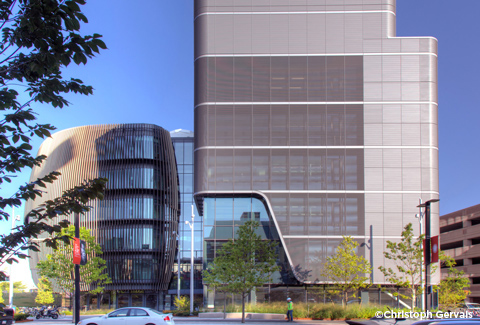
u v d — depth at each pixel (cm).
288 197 4044
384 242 3941
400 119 4144
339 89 4194
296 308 3512
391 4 4312
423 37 4247
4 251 453
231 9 4338
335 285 3856
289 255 3931
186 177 6700
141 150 6188
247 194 4072
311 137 4131
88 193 497
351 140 4119
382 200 4022
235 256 3275
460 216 8194
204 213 4078
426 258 2208
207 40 4300
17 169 478
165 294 6197
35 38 424
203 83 4244
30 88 467
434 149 4103
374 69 4212
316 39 4266
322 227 3981
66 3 419
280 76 4225
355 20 4284
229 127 4166
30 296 8700
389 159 4084
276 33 4284
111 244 5956
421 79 4194
